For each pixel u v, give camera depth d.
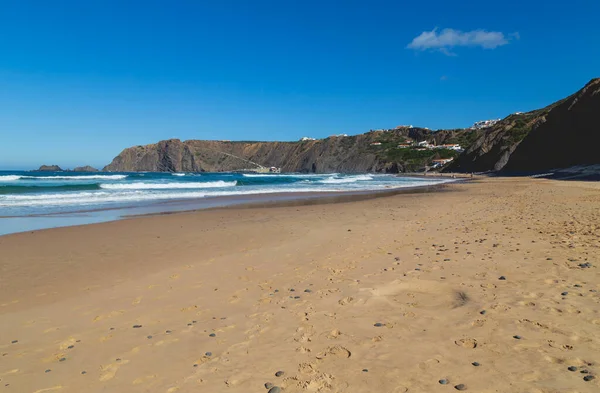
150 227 10.21
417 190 27.03
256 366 2.95
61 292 4.95
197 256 6.86
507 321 3.48
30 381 2.83
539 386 2.45
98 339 3.53
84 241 8.33
